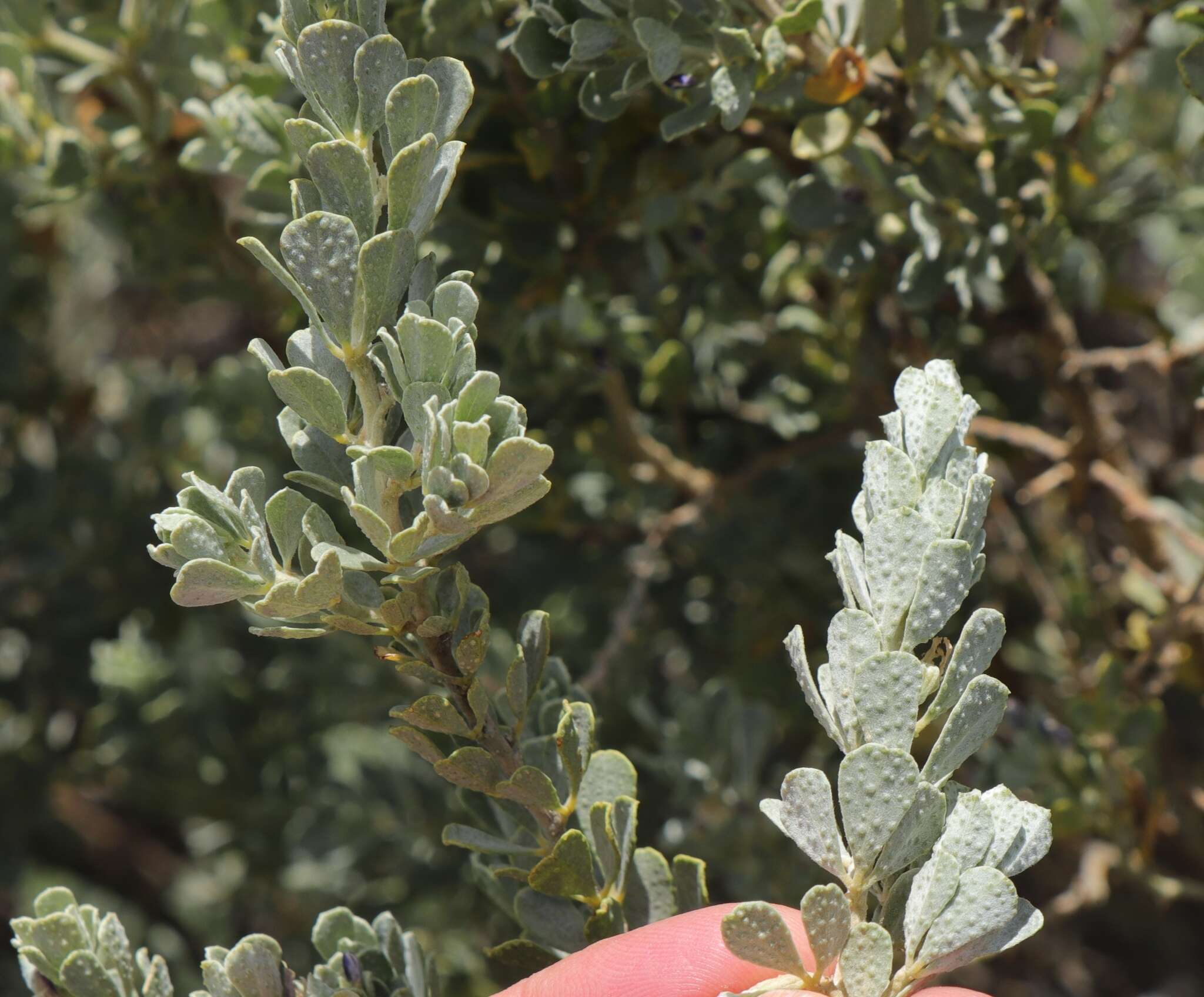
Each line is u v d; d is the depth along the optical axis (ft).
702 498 1.53
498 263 1.29
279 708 2.19
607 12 1.08
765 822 1.49
